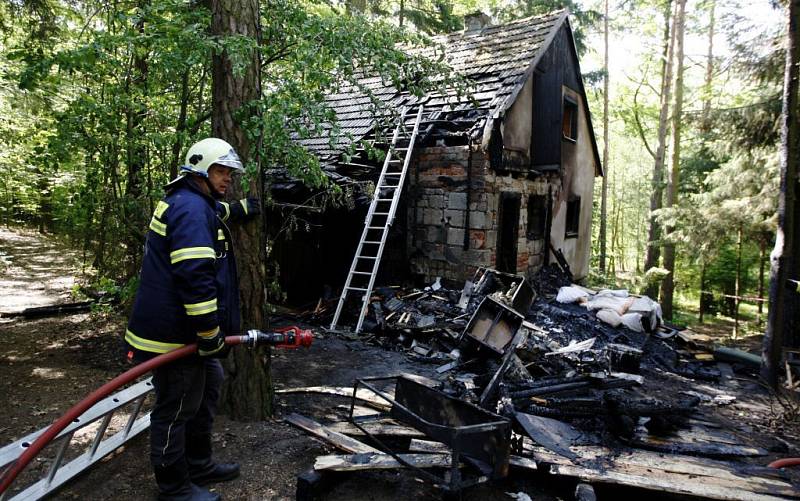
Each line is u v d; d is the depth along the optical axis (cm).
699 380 652
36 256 1300
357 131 923
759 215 1160
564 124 1105
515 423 400
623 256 3225
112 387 233
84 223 606
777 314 638
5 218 1484
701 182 1727
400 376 379
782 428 499
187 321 260
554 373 580
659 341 755
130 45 428
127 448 345
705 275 1775
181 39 416
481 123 803
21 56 454
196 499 276
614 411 414
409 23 1762
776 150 1049
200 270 246
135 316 260
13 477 214
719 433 443
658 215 1400
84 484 299
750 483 332
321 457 306
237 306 297
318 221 938
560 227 1104
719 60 1221
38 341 612
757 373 689
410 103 931
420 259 879
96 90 541
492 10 2039
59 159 488
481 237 811
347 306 805
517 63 897
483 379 524
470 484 281
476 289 760
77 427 280
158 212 262
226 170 281
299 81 492
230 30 381
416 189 877
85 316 736
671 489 307
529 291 746
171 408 267
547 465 327
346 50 459
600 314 765
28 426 381
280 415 409
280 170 855
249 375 388
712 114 1084
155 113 529
